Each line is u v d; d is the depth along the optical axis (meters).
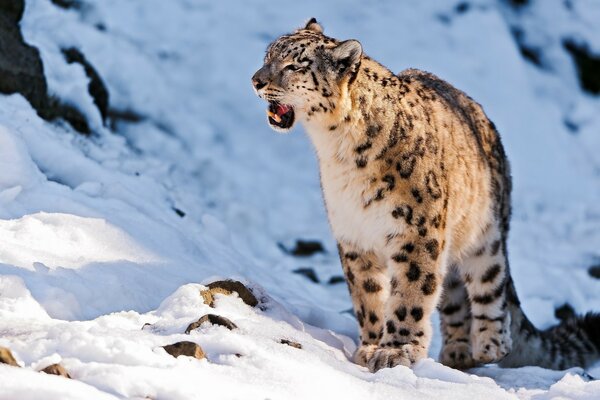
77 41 25.25
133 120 27.00
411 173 14.42
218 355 11.16
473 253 16.23
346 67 14.35
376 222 14.57
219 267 17.12
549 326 22.72
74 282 13.11
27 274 12.85
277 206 26.80
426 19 32.69
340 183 14.66
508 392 12.64
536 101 31.91
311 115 14.58
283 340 12.47
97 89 24.94
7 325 11.33
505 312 16.41
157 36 29.64
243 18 31.23
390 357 13.91
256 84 14.61
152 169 24.11
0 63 21.41
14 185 16.52
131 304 13.36
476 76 31.80
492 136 17.14
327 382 11.04
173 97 28.12
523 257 26.11
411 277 14.55
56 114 22.59
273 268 23.73
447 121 15.37
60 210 16.17
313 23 16.08
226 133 28.20
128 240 15.59
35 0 25.95
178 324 12.16
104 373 9.79
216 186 26.72
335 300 21.50
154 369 10.11
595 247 27.28
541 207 28.84
